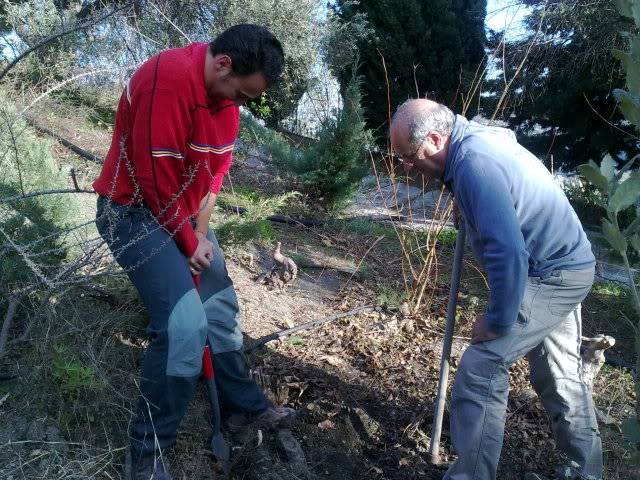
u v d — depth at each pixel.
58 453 2.24
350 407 3.25
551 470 3.02
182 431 2.71
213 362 2.69
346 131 7.31
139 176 2.15
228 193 6.88
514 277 2.24
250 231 4.69
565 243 2.43
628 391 3.90
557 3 9.03
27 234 3.02
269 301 4.48
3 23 3.66
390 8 10.81
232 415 2.85
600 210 8.15
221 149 2.42
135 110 2.13
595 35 9.02
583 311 5.18
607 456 3.05
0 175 3.52
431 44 11.14
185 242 2.31
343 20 10.88
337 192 7.50
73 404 2.51
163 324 2.18
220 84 2.18
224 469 2.59
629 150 10.38
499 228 2.22
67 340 2.75
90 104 7.53
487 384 2.47
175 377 2.18
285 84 10.14
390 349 4.07
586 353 3.43
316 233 6.49
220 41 2.13
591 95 10.09
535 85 10.35
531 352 2.74
